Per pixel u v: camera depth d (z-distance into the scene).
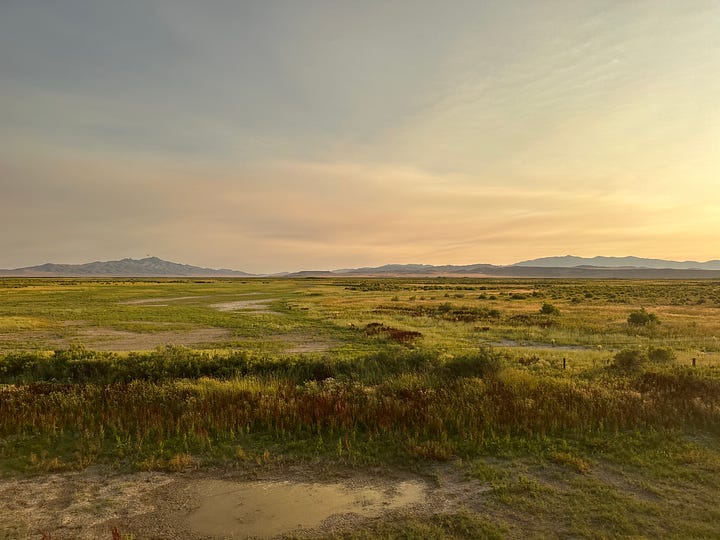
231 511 6.35
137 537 5.71
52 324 35.25
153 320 38.59
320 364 15.06
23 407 10.43
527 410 9.85
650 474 7.27
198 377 14.25
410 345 23.72
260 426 9.70
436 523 5.90
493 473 7.32
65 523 6.02
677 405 10.25
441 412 9.93
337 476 7.43
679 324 32.81
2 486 7.05
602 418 9.55
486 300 67.56
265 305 56.94
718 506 6.22
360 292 94.44
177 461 7.68
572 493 6.64
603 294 81.81
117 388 12.03
